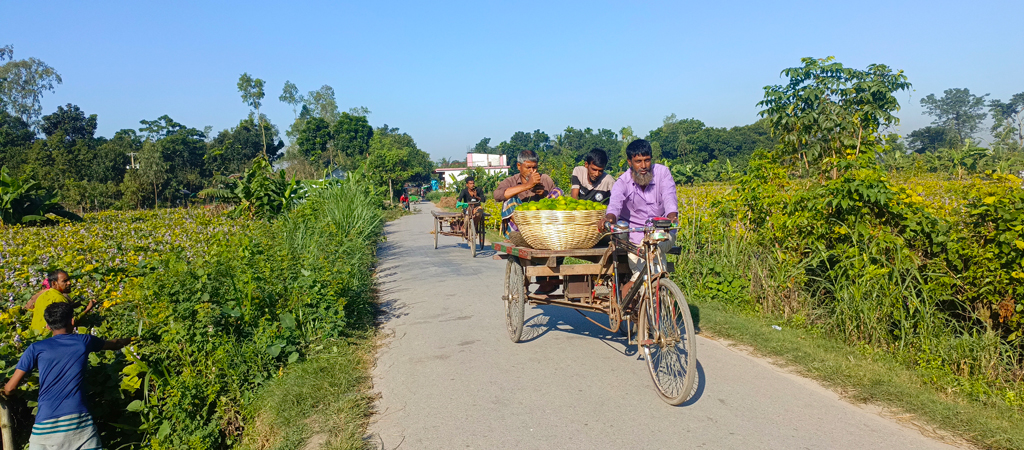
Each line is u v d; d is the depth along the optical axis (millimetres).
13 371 4512
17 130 72125
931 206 5492
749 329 5805
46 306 5168
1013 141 26219
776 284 6316
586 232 5086
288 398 4469
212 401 4680
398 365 5340
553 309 7488
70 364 4359
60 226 14273
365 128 85312
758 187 7000
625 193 4930
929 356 4492
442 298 8336
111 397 4855
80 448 4344
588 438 3652
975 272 4469
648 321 4430
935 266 4855
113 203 50000
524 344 5828
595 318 6898
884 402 4020
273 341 5449
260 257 6883
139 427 4496
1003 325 4535
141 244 9852
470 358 5422
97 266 7340
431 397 4488
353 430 3848
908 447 3387
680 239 8062
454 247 15445
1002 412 3721
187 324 5145
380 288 9453
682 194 10734
